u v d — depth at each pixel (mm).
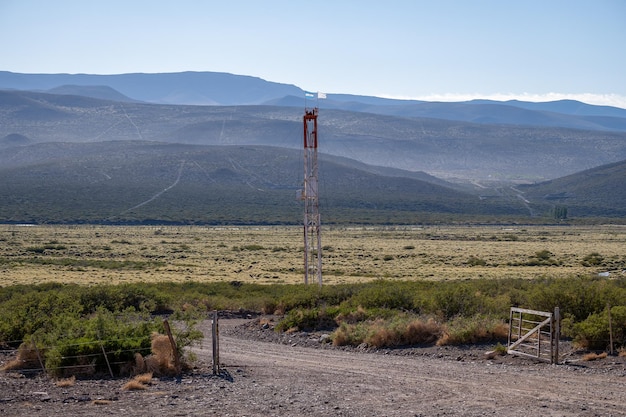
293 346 27328
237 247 111750
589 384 18391
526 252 101500
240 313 39719
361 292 34156
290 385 18719
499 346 23469
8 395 17406
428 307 30531
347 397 17125
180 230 165125
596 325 23281
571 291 27188
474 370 20812
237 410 15812
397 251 104438
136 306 39031
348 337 27219
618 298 27203
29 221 189250
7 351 22938
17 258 89438
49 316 28812
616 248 109438
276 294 44250
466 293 30391
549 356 22391
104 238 133250
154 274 71562
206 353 25078
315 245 117062
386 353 24906
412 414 15242
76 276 67438
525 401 16422
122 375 20188
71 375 19984
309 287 40344
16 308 31266
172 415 15359
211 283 55969
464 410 15578
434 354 24031
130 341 20703
